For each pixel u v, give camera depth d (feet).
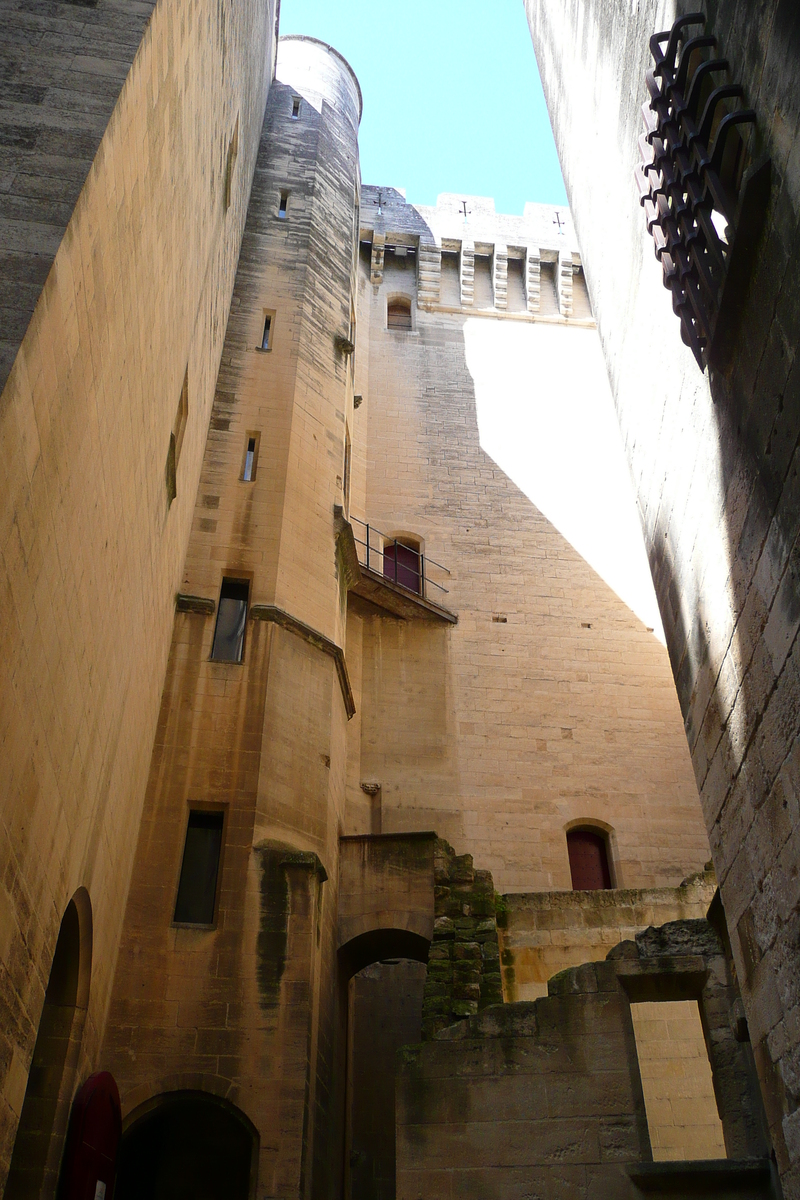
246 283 73.56
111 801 37.86
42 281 23.20
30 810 25.81
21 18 29.94
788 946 26.50
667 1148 48.03
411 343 102.83
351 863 55.36
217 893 46.11
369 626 80.79
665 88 31.89
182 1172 46.88
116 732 37.47
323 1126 44.73
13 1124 26.37
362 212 110.73
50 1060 34.99
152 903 44.91
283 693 53.36
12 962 25.32
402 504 89.51
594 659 82.74
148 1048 41.34
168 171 37.35
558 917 55.77
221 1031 42.19
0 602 21.67
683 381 35.50
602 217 47.88
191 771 49.03
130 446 34.04
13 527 22.04
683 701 36.52
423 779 73.61
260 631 54.54
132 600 38.19
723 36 29.73
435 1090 40.29
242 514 59.62
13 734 23.67
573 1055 40.32
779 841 27.02
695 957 41.73
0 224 24.27
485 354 103.19
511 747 76.38
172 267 39.96
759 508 27.99
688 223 30.73
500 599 84.94
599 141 48.47
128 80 29.09
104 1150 35.94
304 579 59.41
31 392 22.54
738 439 29.58
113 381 30.37
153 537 41.86
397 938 54.75
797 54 24.12
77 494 27.25
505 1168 38.29
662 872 72.08
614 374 46.03
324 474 66.54
